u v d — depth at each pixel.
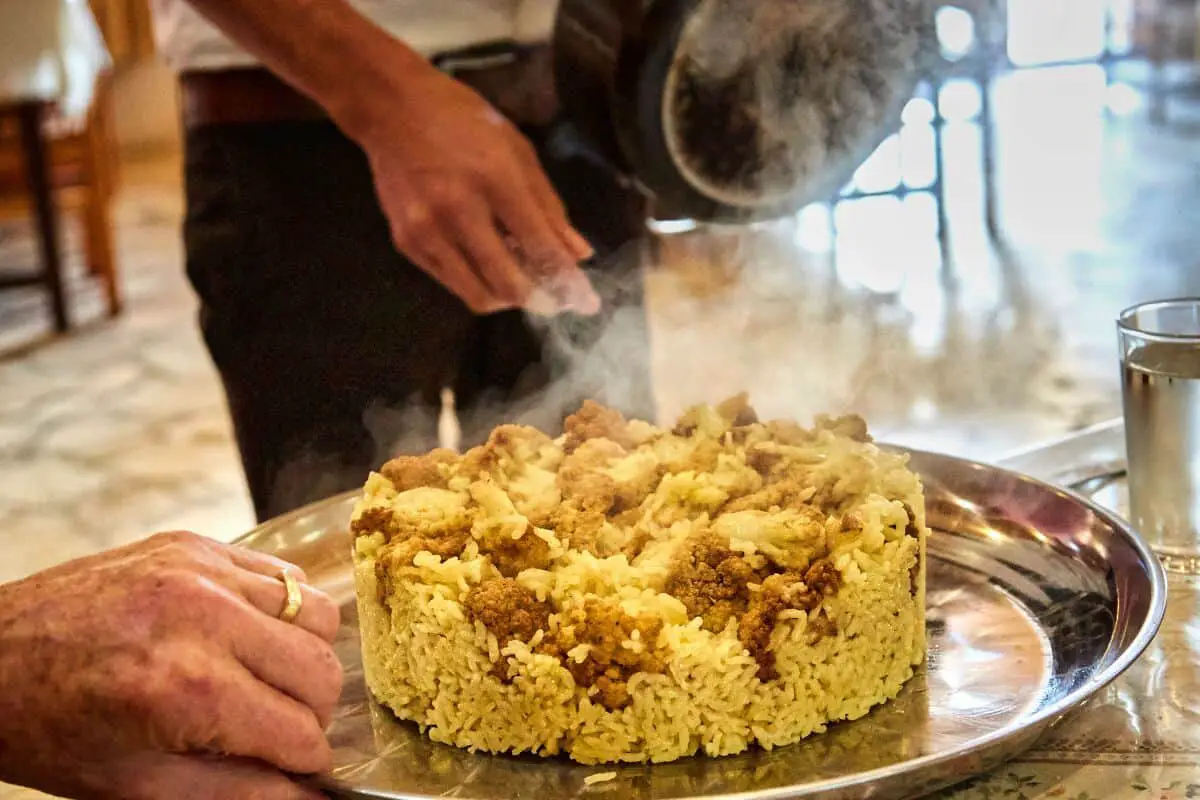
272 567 1.04
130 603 0.97
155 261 5.39
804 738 1.04
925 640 1.10
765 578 1.05
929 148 4.11
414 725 1.08
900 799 0.95
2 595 0.98
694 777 1.01
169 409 3.49
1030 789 0.98
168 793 0.98
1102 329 3.18
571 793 1.00
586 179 1.57
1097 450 1.34
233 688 0.96
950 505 1.23
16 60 4.00
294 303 1.55
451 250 1.33
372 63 1.30
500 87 1.51
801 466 1.15
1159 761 0.99
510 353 1.63
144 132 7.68
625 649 1.01
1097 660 1.05
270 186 1.52
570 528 1.10
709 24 1.21
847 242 3.93
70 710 0.96
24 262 5.35
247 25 1.31
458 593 1.06
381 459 1.60
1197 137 4.99
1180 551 1.17
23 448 3.24
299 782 0.99
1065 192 4.46
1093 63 5.26
